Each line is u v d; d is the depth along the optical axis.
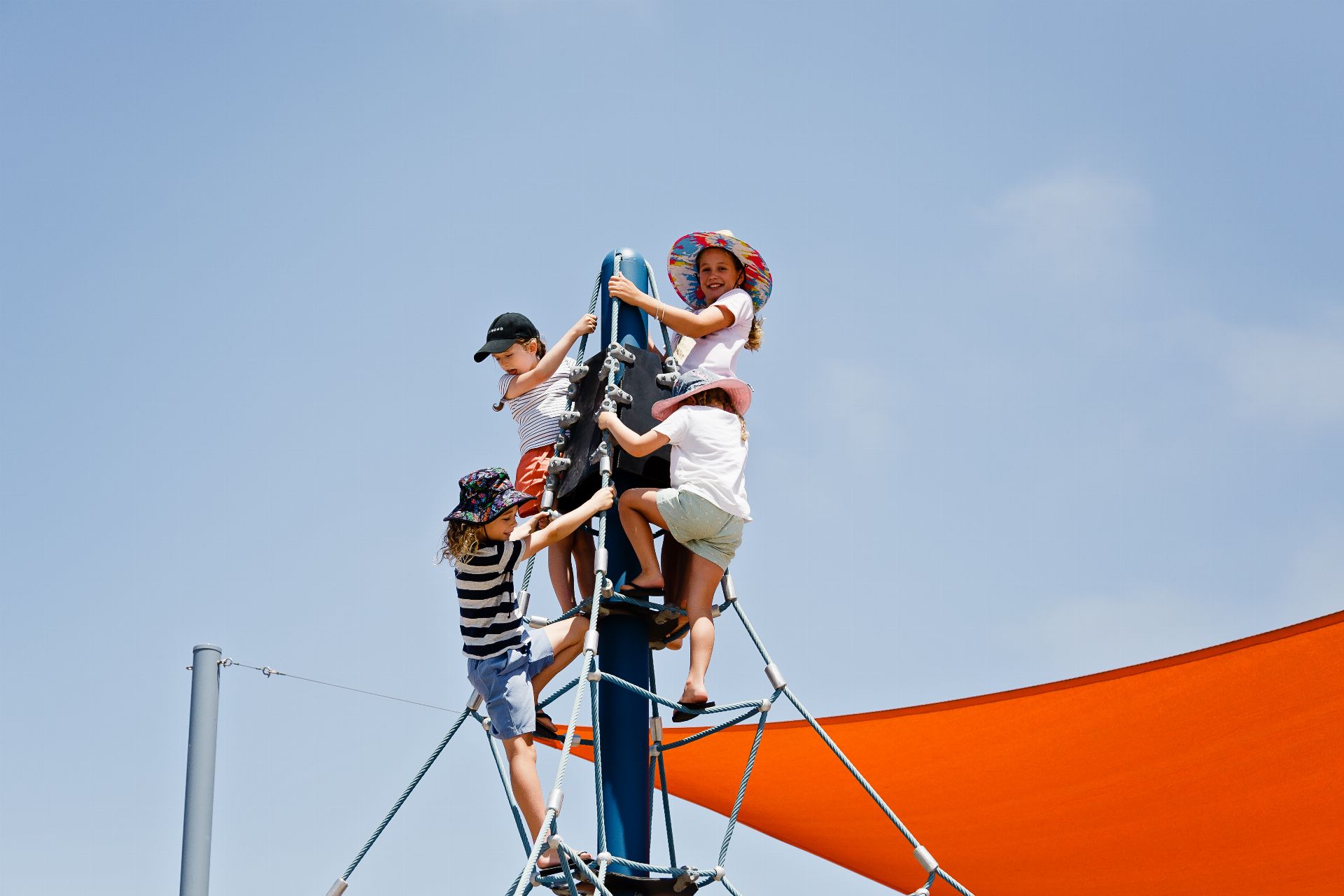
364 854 4.68
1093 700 6.56
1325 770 6.36
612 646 5.16
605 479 5.07
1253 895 7.55
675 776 8.27
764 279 5.80
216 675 6.10
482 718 4.99
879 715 7.21
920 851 4.65
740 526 5.02
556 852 4.34
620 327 5.61
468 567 4.75
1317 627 5.62
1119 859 7.65
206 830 5.84
